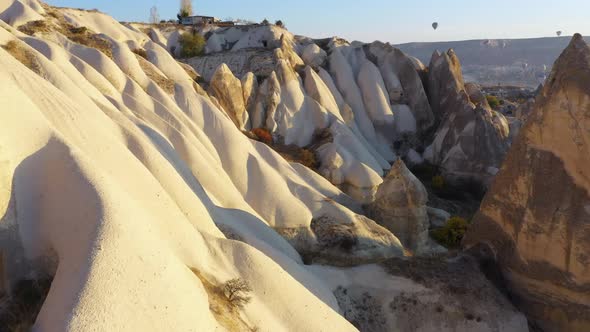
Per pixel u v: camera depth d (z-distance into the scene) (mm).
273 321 12953
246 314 12367
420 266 17250
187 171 19266
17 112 12062
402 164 23219
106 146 14477
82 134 14320
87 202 10672
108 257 9336
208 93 33562
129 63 27672
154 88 26656
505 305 16156
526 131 16422
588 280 14727
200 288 11391
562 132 15023
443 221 27203
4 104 11758
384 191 23438
